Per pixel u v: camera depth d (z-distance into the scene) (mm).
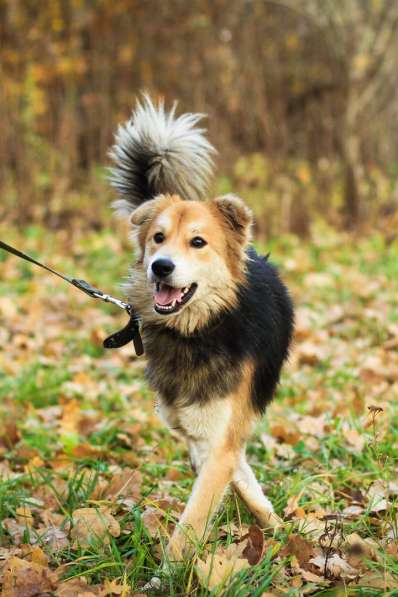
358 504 4848
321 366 7977
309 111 15836
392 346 8484
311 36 15727
